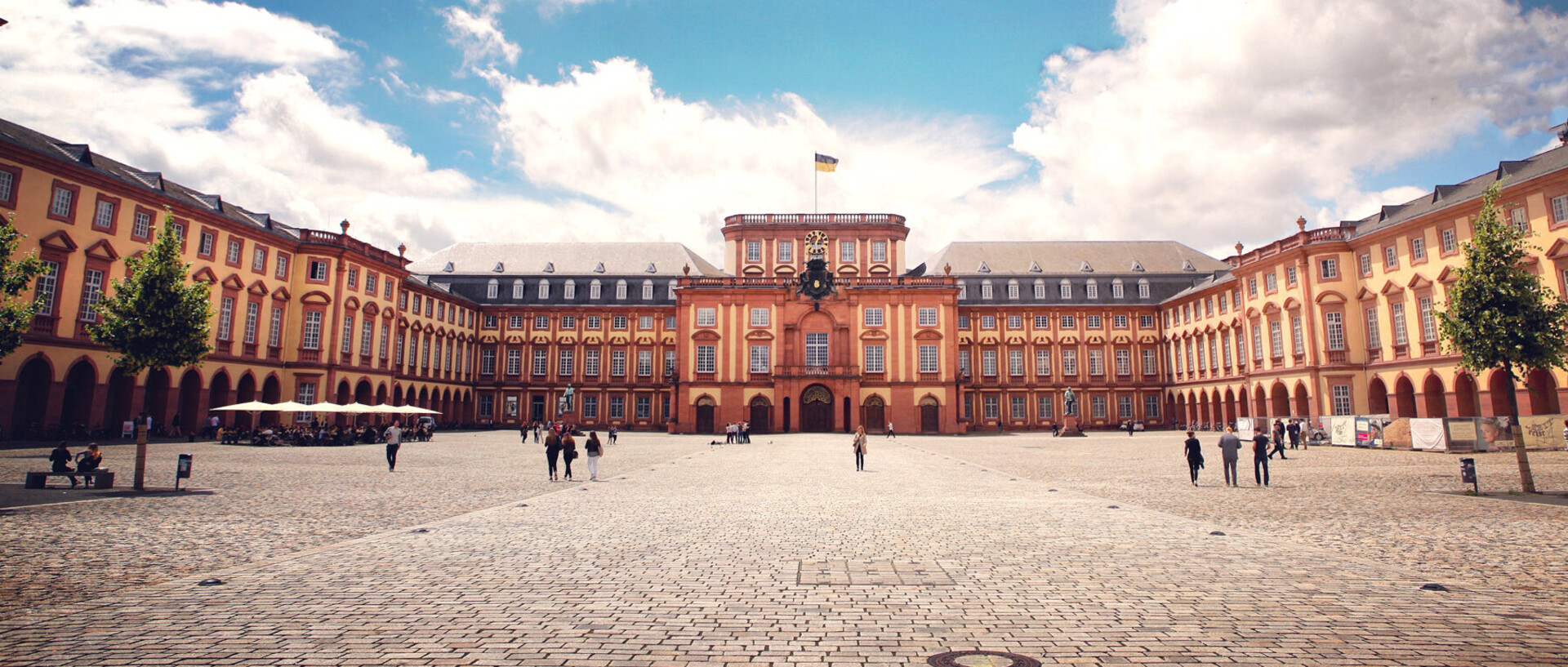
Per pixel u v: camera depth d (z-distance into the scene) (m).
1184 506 17.50
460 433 66.50
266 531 13.72
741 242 78.06
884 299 72.75
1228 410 67.94
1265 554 11.52
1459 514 15.92
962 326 83.31
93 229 40.69
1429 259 46.38
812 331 73.00
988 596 9.04
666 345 82.88
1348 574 10.15
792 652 6.99
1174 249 88.12
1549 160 40.28
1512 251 20.86
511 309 83.12
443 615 8.23
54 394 38.69
